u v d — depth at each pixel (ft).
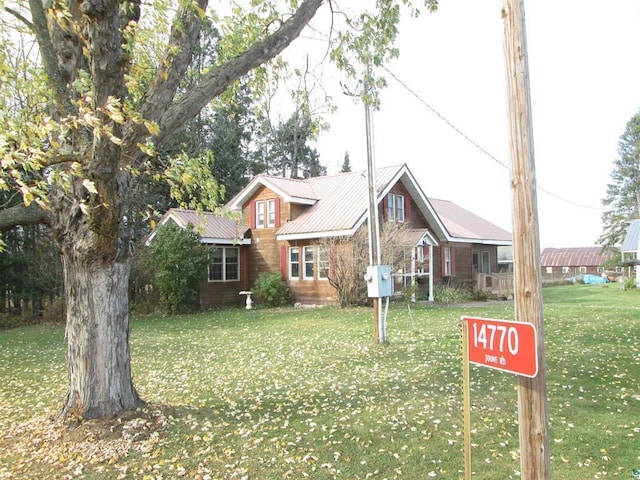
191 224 67.36
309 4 21.15
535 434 9.66
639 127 165.37
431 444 16.69
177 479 14.75
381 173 74.49
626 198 171.32
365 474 14.73
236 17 22.91
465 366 11.18
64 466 15.71
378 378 25.35
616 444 16.28
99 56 14.43
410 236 68.80
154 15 18.75
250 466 15.47
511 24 10.17
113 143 14.66
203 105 18.78
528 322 9.60
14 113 17.94
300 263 71.51
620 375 24.77
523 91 10.03
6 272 69.56
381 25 26.58
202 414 20.08
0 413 22.61
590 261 187.52
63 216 17.72
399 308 60.70
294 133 137.39
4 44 18.08
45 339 48.85
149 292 69.82
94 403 18.30
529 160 9.95
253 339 41.32
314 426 18.62
